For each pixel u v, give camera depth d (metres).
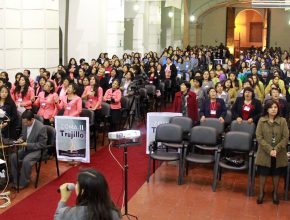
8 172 7.68
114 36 19.09
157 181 8.06
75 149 8.82
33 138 7.66
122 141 6.27
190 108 9.40
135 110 12.84
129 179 8.13
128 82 12.82
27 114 7.55
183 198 7.25
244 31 37.97
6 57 12.88
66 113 9.47
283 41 36.12
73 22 18.33
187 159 7.81
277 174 7.07
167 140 8.20
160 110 15.10
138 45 22.47
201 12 34.06
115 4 18.91
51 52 13.82
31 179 8.07
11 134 8.38
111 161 9.25
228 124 9.49
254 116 8.70
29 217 6.44
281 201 7.23
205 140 8.07
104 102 11.00
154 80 15.58
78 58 18.42
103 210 3.48
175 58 20.19
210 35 36.97
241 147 7.64
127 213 6.31
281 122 6.99
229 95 10.98
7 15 12.80
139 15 22.30
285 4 18.72
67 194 3.84
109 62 15.59
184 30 32.78
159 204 6.96
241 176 8.47
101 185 3.53
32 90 10.27
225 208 6.87
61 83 11.66
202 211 6.73
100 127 11.11
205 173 8.59
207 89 10.22
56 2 13.91
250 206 6.98
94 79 10.68
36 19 13.36
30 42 13.43
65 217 3.51
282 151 6.98
